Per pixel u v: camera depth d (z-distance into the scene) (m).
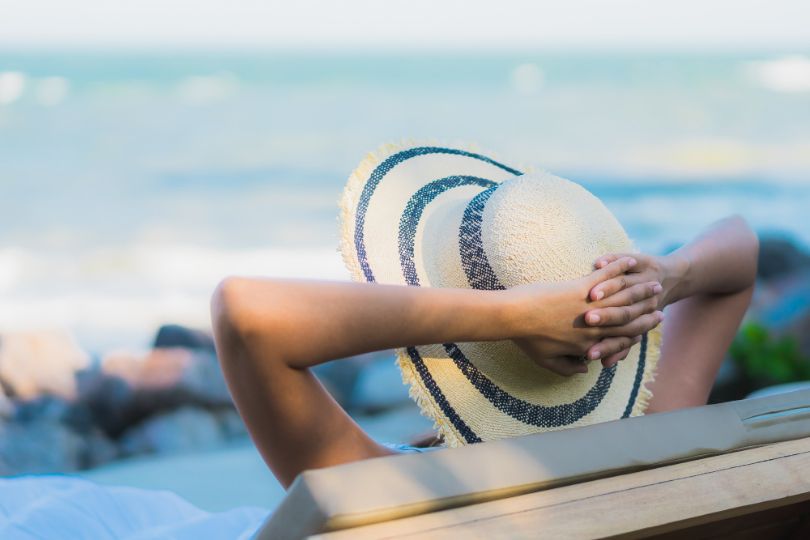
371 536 0.87
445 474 0.94
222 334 1.05
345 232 1.34
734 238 1.56
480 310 1.17
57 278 10.76
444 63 31.17
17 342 5.71
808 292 6.93
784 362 6.05
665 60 33.66
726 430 1.10
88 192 15.42
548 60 33.03
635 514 0.94
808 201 15.59
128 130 20.09
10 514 1.62
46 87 24.45
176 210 14.50
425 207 1.45
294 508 0.90
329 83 27.36
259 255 12.10
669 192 16.44
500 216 1.33
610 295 1.24
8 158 17.38
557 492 0.98
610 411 1.47
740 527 1.13
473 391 1.33
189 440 5.65
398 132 21.47
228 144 19.36
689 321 1.66
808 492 1.02
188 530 1.67
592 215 1.37
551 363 1.28
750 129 21.62
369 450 1.21
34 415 5.48
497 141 21.06
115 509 1.71
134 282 10.66
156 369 5.86
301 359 1.07
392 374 6.58
